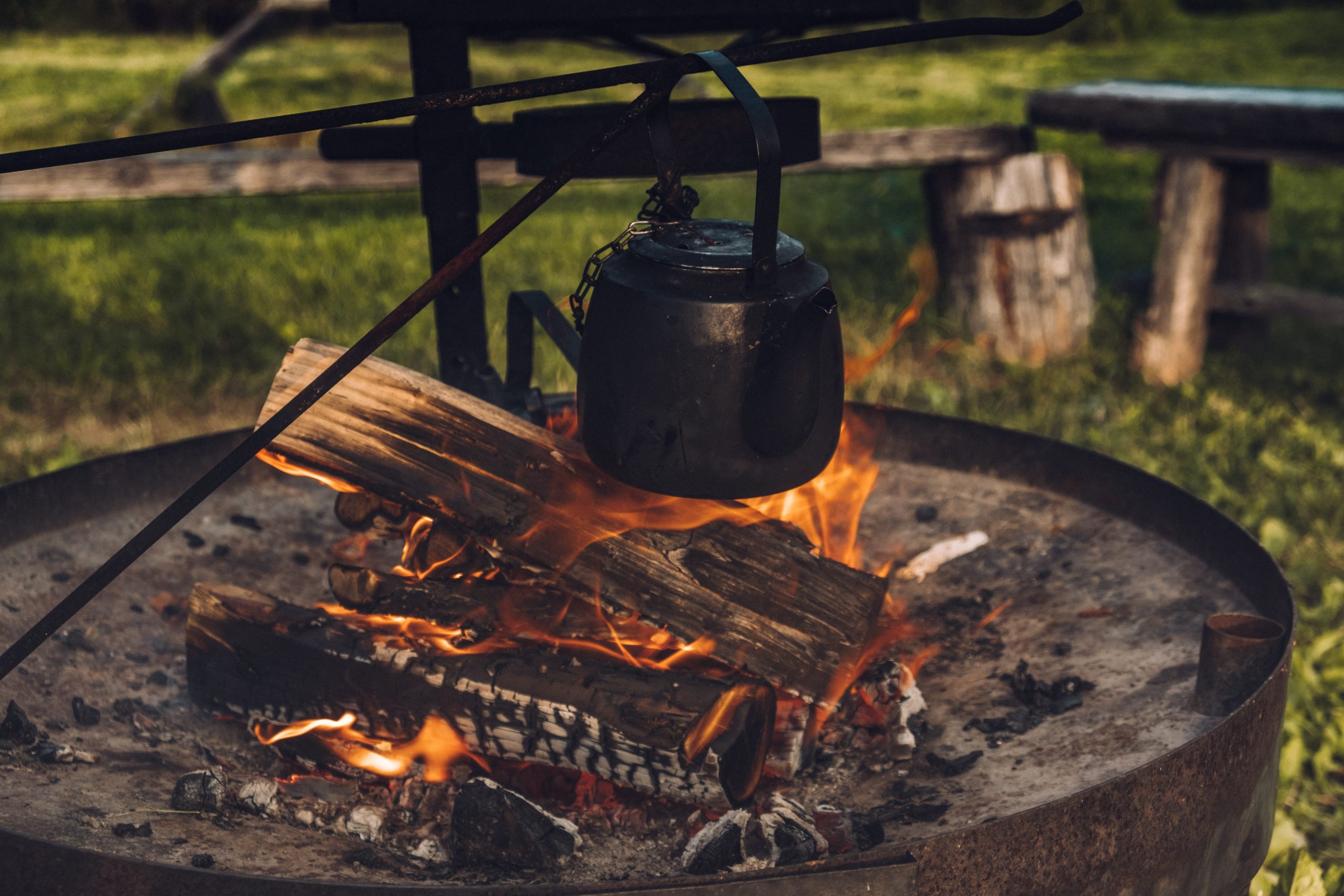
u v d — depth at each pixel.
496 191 7.05
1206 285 4.30
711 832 1.44
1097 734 1.66
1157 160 8.46
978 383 4.29
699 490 1.39
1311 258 6.06
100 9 12.65
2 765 1.54
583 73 1.26
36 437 3.67
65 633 1.90
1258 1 16.73
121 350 4.45
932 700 1.86
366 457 1.69
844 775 1.70
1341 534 3.24
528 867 1.46
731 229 1.46
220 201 7.17
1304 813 2.26
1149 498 2.20
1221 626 1.68
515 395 1.95
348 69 10.12
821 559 1.77
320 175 4.27
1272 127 3.78
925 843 1.25
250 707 1.72
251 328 4.71
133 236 6.26
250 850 1.46
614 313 1.38
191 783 1.54
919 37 1.31
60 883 1.25
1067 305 4.50
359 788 1.66
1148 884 1.41
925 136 4.40
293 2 7.41
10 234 6.20
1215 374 4.38
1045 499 2.39
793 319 1.30
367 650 1.64
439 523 1.70
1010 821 1.28
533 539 1.66
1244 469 3.60
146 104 7.18
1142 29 14.19
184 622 2.03
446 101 1.23
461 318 2.09
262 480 2.48
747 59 1.28
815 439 1.41
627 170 1.86
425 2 1.82
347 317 4.82
